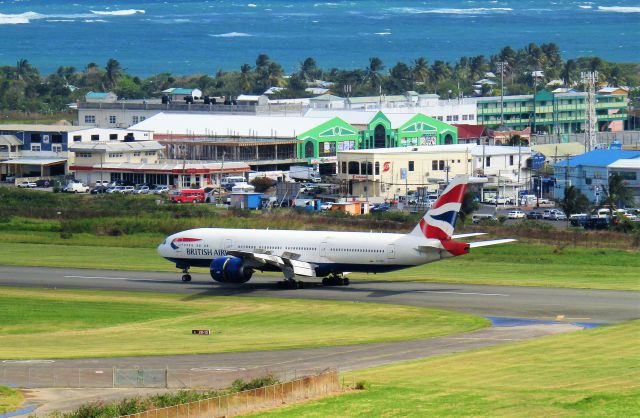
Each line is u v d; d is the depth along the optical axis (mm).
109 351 150500
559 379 124125
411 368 132250
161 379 127438
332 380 119562
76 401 120312
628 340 148875
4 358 145375
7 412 116062
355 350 148500
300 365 137750
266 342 156250
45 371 135250
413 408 109562
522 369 130375
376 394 115938
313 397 115938
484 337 156750
